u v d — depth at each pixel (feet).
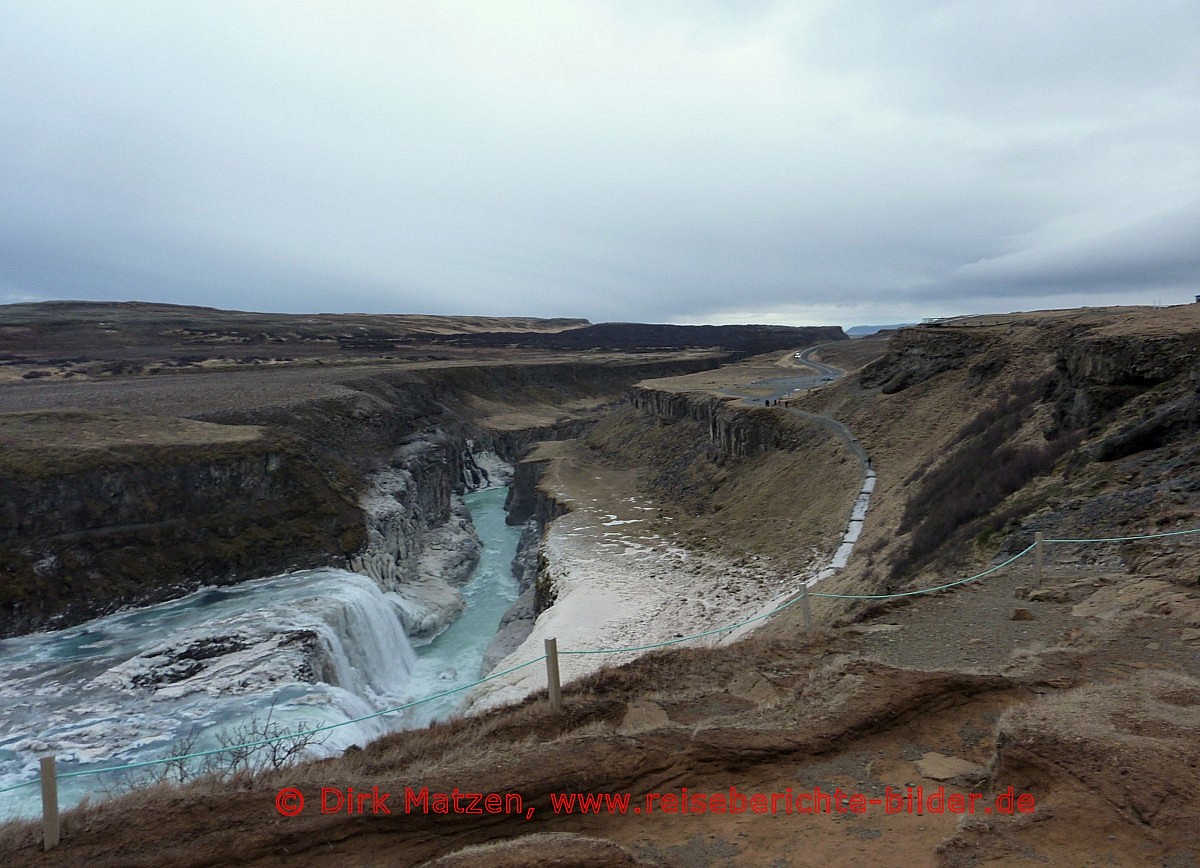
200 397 199.52
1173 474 55.88
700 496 180.24
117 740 73.46
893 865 19.83
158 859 22.74
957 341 157.48
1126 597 39.99
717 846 21.94
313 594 118.32
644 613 107.45
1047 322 146.00
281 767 33.06
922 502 93.30
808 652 41.24
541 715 36.65
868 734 27.58
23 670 91.97
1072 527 55.67
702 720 33.22
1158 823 18.21
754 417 183.62
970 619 42.45
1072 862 17.93
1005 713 24.67
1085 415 79.41
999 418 107.96
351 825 23.85
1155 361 75.15
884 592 64.49
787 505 142.00
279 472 145.28
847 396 179.73
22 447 123.34
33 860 23.12
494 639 128.36
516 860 19.60
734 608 101.24
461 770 26.58
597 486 214.48
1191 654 30.91
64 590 110.52
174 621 110.32
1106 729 22.11
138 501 125.49
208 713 79.66
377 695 110.22
